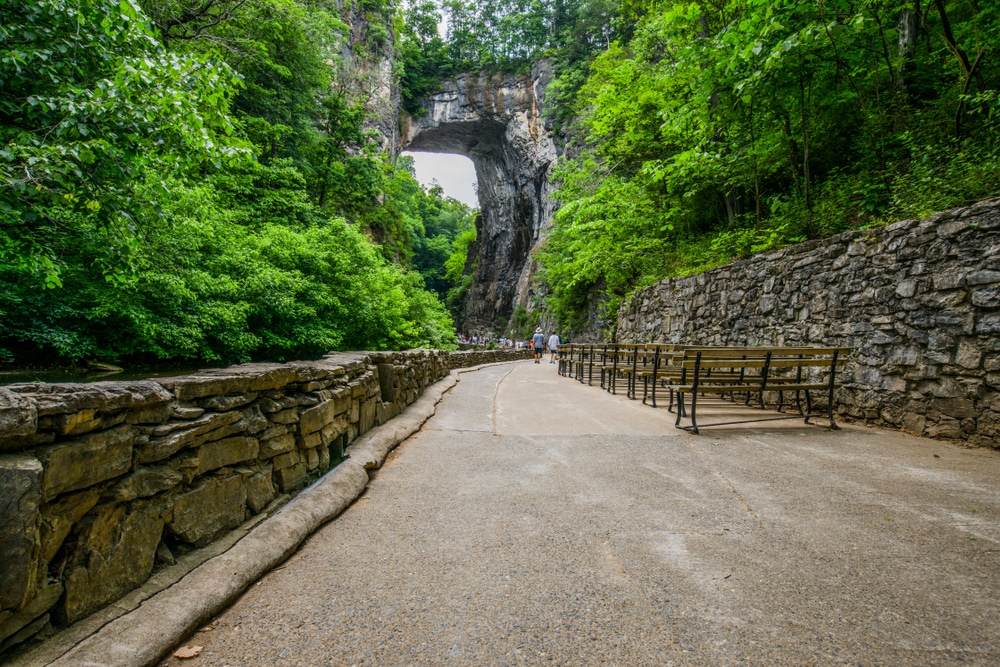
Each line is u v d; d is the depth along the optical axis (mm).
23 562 1292
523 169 58438
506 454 4359
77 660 1336
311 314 7848
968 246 4586
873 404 5562
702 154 10922
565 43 53500
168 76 3438
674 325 12305
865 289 5805
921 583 2107
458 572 2201
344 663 1560
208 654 1581
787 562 2305
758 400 7320
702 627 1784
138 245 4090
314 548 2449
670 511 2965
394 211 33156
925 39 8852
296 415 3018
